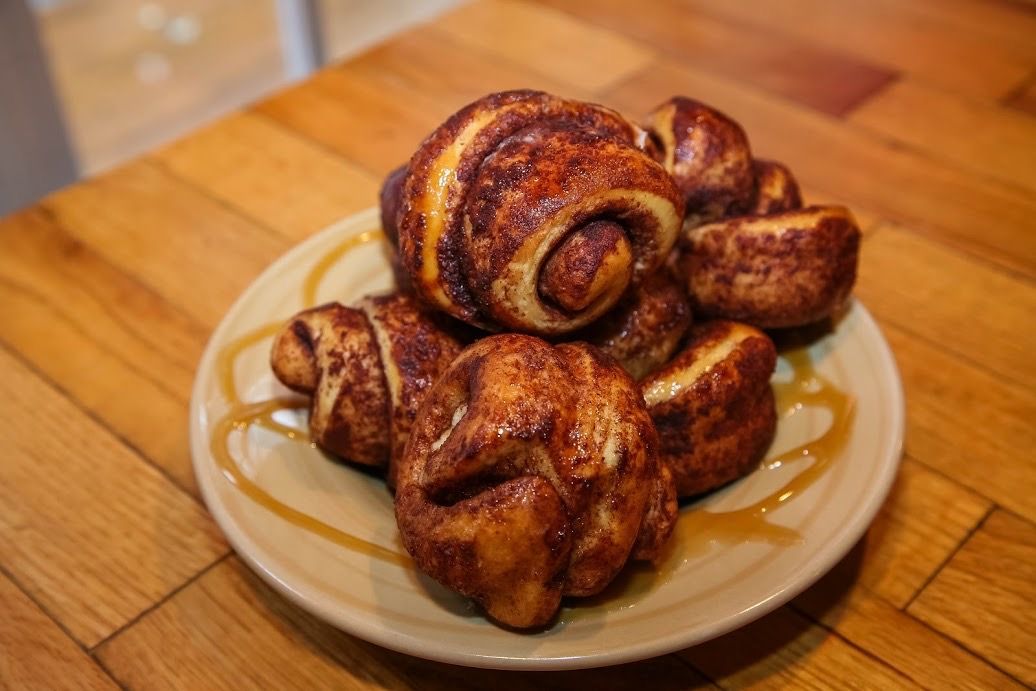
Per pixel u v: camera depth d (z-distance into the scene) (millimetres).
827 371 340
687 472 309
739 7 605
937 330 406
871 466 302
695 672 299
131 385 393
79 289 434
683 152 340
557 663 263
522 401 264
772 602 271
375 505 313
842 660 300
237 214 471
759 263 332
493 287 290
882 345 341
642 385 307
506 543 260
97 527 342
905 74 550
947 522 337
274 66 878
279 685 299
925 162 491
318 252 384
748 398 311
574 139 291
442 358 315
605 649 263
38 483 356
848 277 342
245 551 288
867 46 570
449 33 586
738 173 343
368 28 893
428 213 297
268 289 371
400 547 295
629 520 271
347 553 290
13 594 322
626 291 313
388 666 303
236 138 513
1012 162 491
